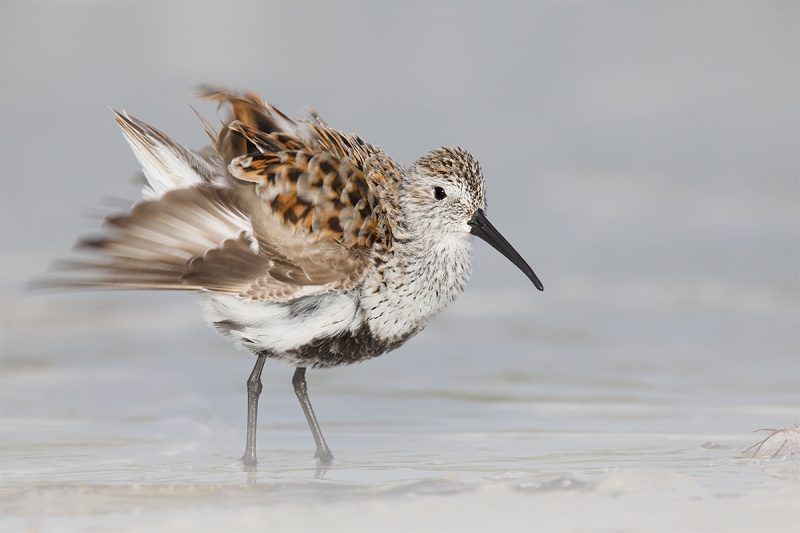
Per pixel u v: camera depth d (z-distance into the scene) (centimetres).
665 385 1201
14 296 1630
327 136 984
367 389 1219
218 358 1368
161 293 1709
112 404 1138
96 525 654
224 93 956
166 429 1042
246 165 897
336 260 909
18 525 657
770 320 1509
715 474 792
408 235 1002
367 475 845
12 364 1309
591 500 700
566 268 1798
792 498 696
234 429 1057
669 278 1731
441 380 1246
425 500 711
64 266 800
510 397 1166
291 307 913
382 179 1008
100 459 923
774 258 1836
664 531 622
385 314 973
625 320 1528
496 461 891
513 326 1507
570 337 1445
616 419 1059
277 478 832
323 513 680
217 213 855
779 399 1125
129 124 934
